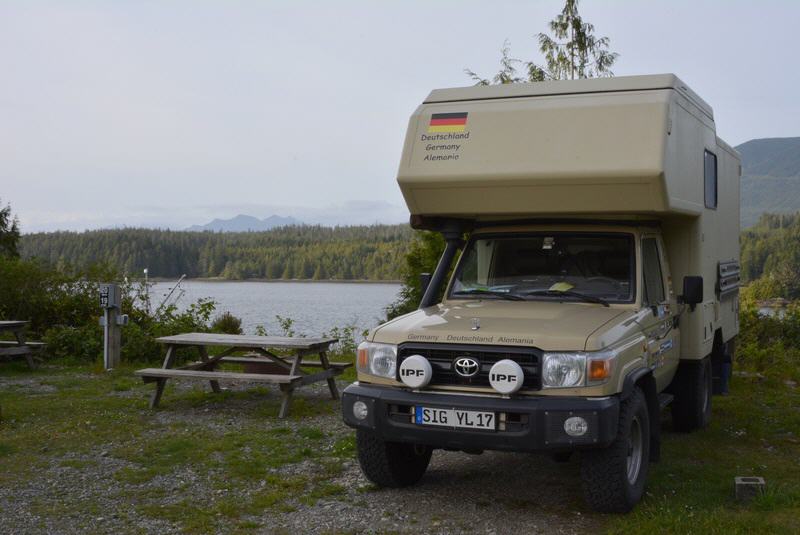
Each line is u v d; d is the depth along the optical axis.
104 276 16.16
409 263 18.16
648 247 6.98
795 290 25.56
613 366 5.41
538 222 7.04
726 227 9.48
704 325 8.11
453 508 5.86
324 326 22.81
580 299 6.53
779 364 14.16
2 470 6.76
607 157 6.19
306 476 6.66
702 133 7.86
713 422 8.91
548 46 19.38
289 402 9.06
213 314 19.05
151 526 5.43
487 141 6.57
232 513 5.68
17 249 41.12
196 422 8.71
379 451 6.12
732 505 5.81
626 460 5.59
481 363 5.54
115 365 12.66
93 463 7.00
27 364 12.88
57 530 5.33
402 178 6.71
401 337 5.80
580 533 5.31
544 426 5.26
